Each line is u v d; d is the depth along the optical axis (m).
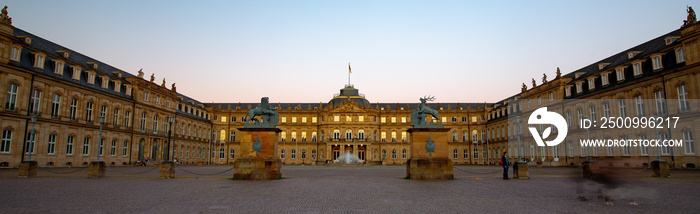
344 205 14.73
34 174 31.02
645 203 14.95
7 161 48.75
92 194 18.08
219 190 20.09
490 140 104.81
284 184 23.95
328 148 107.56
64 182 25.20
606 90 59.66
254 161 27.92
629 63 56.59
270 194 18.28
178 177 30.94
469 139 111.69
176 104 88.88
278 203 15.19
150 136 76.75
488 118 109.94
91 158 62.25
